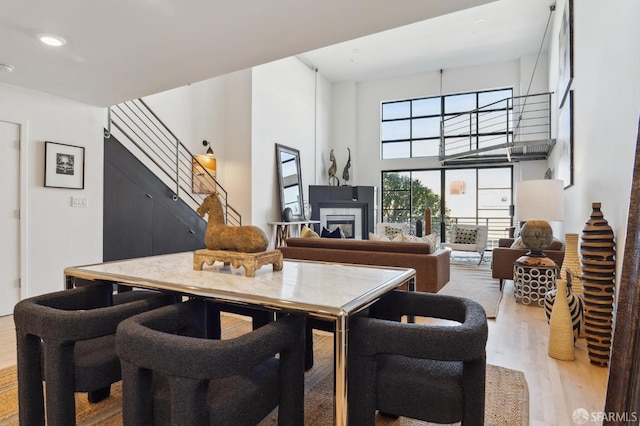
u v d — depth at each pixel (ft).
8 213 12.00
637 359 4.34
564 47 16.31
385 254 13.06
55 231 13.10
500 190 28.14
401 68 28.84
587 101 11.53
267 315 7.11
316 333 10.17
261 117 23.04
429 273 12.53
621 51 8.07
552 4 19.95
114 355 5.12
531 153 24.21
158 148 19.60
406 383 4.31
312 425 5.81
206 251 6.46
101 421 5.85
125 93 13.01
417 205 30.42
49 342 4.65
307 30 8.91
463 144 28.94
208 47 9.70
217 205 6.66
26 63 10.44
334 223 28.30
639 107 6.84
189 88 21.22
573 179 13.91
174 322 5.04
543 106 25.49
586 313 8.29
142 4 7.64
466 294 14.76
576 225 13.34
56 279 13.10
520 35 23.38
